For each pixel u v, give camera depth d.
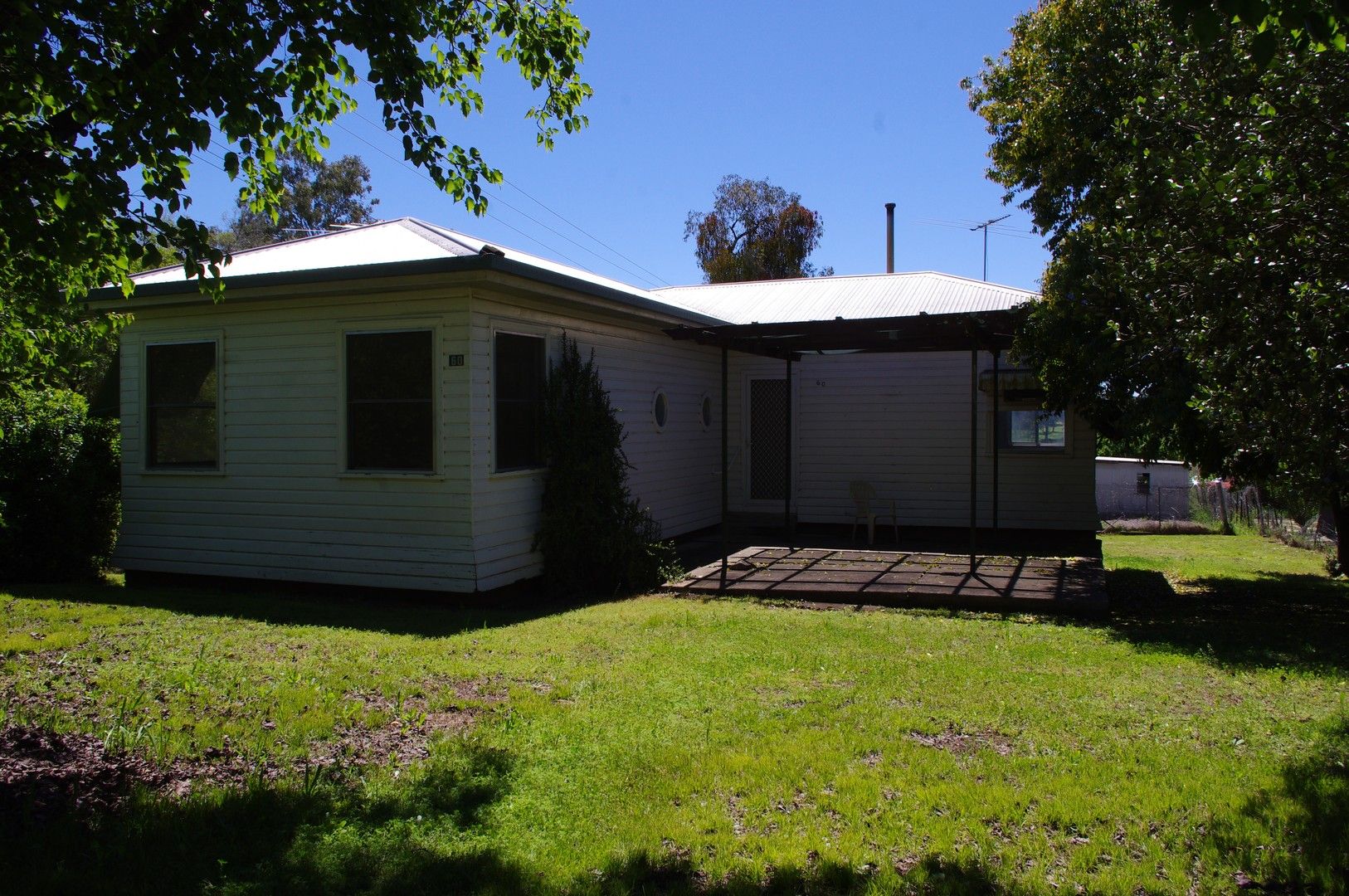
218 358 10.05
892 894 3.34
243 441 9.98
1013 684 5.93
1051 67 10.12
